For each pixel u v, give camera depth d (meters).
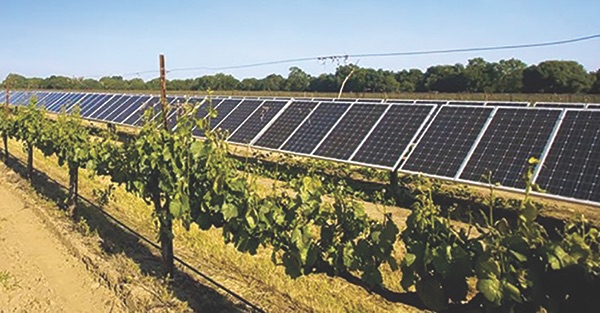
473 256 4.38
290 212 6.27
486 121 14.30
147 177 8.61
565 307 3.88
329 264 6.05
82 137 12.38
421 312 7.25
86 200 14.03
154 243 10.91
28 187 16.53
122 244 10.83
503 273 4.04
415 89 91.31
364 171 18.38
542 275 3.92
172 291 8.07
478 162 13.02
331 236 5.99
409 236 4.88
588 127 12.30
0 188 17.09
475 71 81.56
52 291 8.79
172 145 8.01
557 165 11.74
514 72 78.44
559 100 44.69
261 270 8.98
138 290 8.16
